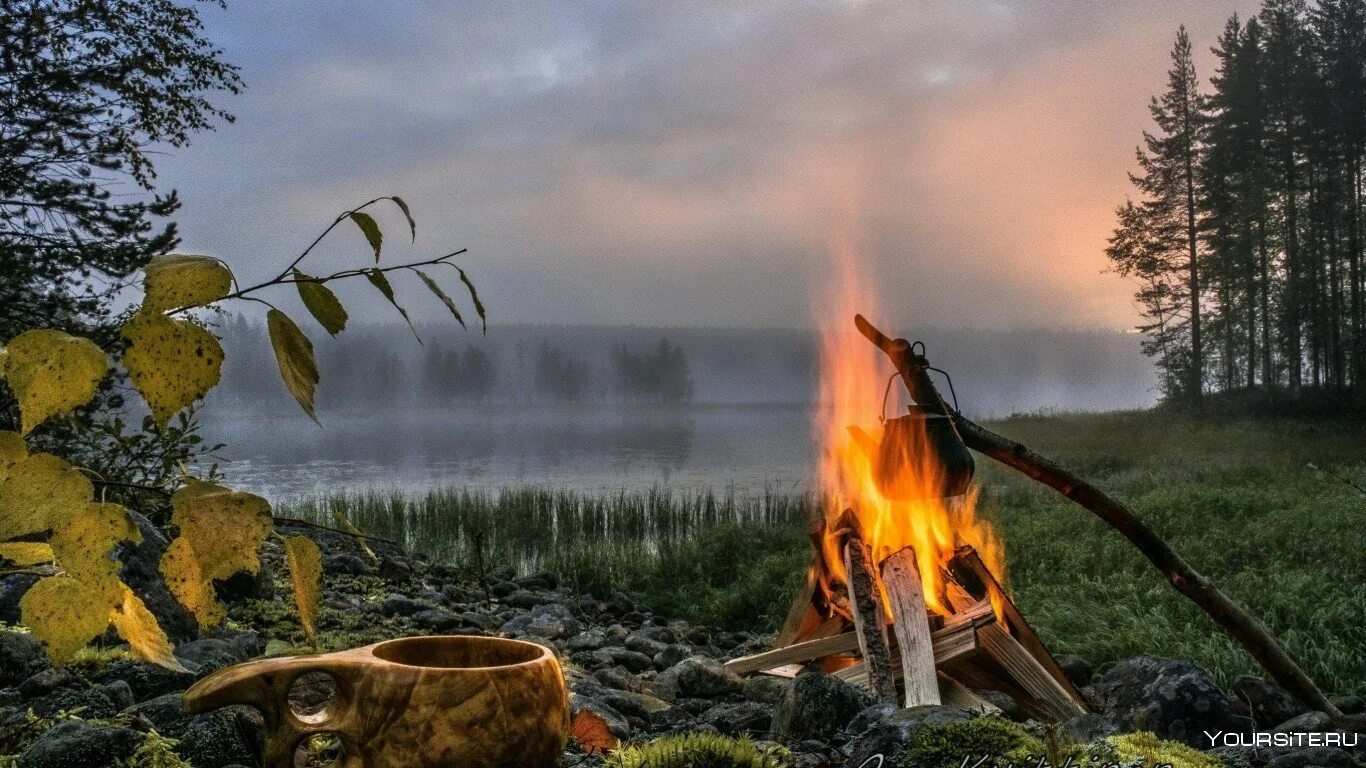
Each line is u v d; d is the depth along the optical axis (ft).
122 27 30.27
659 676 14.34
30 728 6.71
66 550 3.01
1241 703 10.99
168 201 28.53
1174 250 166.71
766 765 5.31
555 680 3.74
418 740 3.30
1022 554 29.76
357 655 3.52
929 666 11.94
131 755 6.04
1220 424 130.82
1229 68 168.66
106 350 3.06
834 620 14.94
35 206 27.58
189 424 14.40
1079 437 115.65
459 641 4.05
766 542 39.06
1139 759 5.71
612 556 39.24
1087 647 19.04
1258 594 22.21
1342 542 28.27
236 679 3.19
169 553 2.88
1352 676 16.46
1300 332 154.10
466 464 157.99
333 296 2.94
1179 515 36.17
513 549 45.78
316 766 5.45
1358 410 129.70
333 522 47.16
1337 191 151.53
